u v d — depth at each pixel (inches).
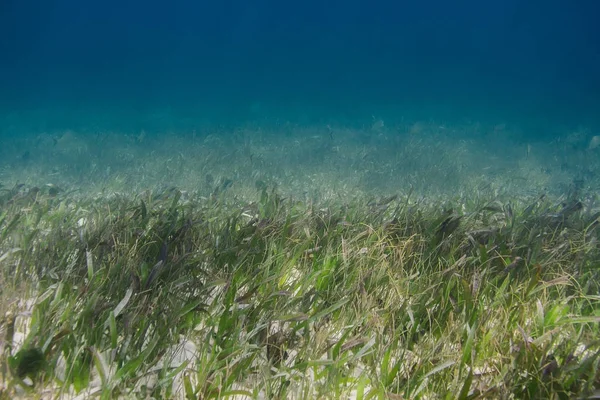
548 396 79.5
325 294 113.6
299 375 85.4
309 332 96.1
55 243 133.6
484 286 119.4
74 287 109.4
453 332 99.3
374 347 95.0
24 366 79.4
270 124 717.9
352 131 607.2
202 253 129.6
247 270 122.7
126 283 109.6
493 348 94.0
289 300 109.2
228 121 962.7
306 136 560.7
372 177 316.2
